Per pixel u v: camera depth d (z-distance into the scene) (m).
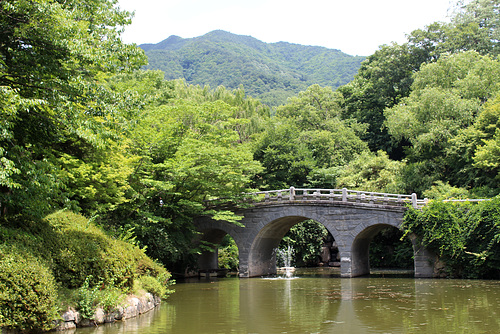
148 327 13.52
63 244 14.44
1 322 10.50
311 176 45.81
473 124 36.38
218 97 54.09
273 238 38.12
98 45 14.86
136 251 19.45
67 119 14.22
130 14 16.94
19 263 11.52
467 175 36.75
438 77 42.12
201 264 38.41
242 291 24.38
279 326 13.78
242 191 34.03
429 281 26.92
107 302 14.09
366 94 60.38
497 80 39.03
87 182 21.17
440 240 28.09
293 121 53.69
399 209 29.50
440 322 13.98
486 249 26.59
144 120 28.42
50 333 12.06
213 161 31.75
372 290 23.45
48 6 12.94
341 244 31.33
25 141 15.29
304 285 27.39
